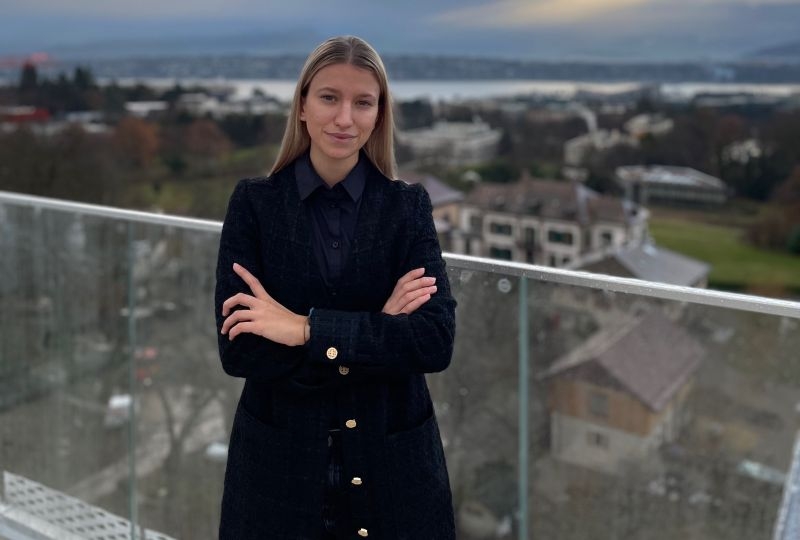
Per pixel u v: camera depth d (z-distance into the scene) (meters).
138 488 2.52
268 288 1.26
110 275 2.41
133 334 2.42
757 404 1.93
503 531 2.09
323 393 1.23
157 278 2.35
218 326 1.25
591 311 1.79
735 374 1.88
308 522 1.24
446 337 1.20
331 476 1.27
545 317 1.83
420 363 1.18
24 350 2.60
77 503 2.54
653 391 1.90
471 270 1.89
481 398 1.98
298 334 1.18
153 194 24.45
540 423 1.99
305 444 1.23
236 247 1.27
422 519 1.28
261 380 1.21
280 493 1.25
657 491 2.05
